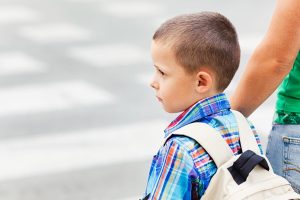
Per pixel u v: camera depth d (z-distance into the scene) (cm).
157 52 297
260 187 277
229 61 298
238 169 279
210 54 292
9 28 1229
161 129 793
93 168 691
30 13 1335
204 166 282
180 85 296
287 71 323
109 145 745
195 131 285
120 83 947
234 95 337
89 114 838
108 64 1026
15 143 753
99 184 663
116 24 1252
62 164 701
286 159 350
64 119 821
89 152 727
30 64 1031
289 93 345
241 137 298
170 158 283
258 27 1208
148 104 870
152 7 1363
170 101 300
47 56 1070
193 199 284
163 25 299
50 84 945
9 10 1355
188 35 291
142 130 789
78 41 1148
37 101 883
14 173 684
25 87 934
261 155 289
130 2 1406
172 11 1334
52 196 643
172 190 280
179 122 299
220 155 284
